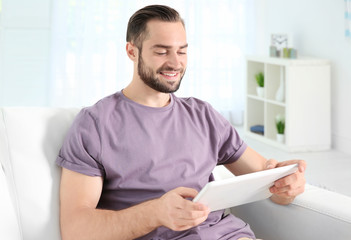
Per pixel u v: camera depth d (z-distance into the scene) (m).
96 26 5.25
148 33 1.45
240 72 5.64
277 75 4.72
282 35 4.61
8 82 5.24
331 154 4.33
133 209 1.31
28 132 1.46
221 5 5.50
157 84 1.46
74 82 5.28
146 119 1.48
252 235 1.52
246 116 5.06
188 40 5.48
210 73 5.59
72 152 1.41
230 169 1.68
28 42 5.20
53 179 1.42
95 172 1.39
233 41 5.58
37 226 1.36
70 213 1.34
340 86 4.41
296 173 1.46
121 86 5.38
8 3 5.10
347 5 4.14
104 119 1.44
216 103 5.64
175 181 1.46
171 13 1.47
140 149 1.44
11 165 1.40
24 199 1.37
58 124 1.52
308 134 4.41
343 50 4.34
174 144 1.49
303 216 1.51
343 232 1.42
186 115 1.56
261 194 1.47
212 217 1.49
